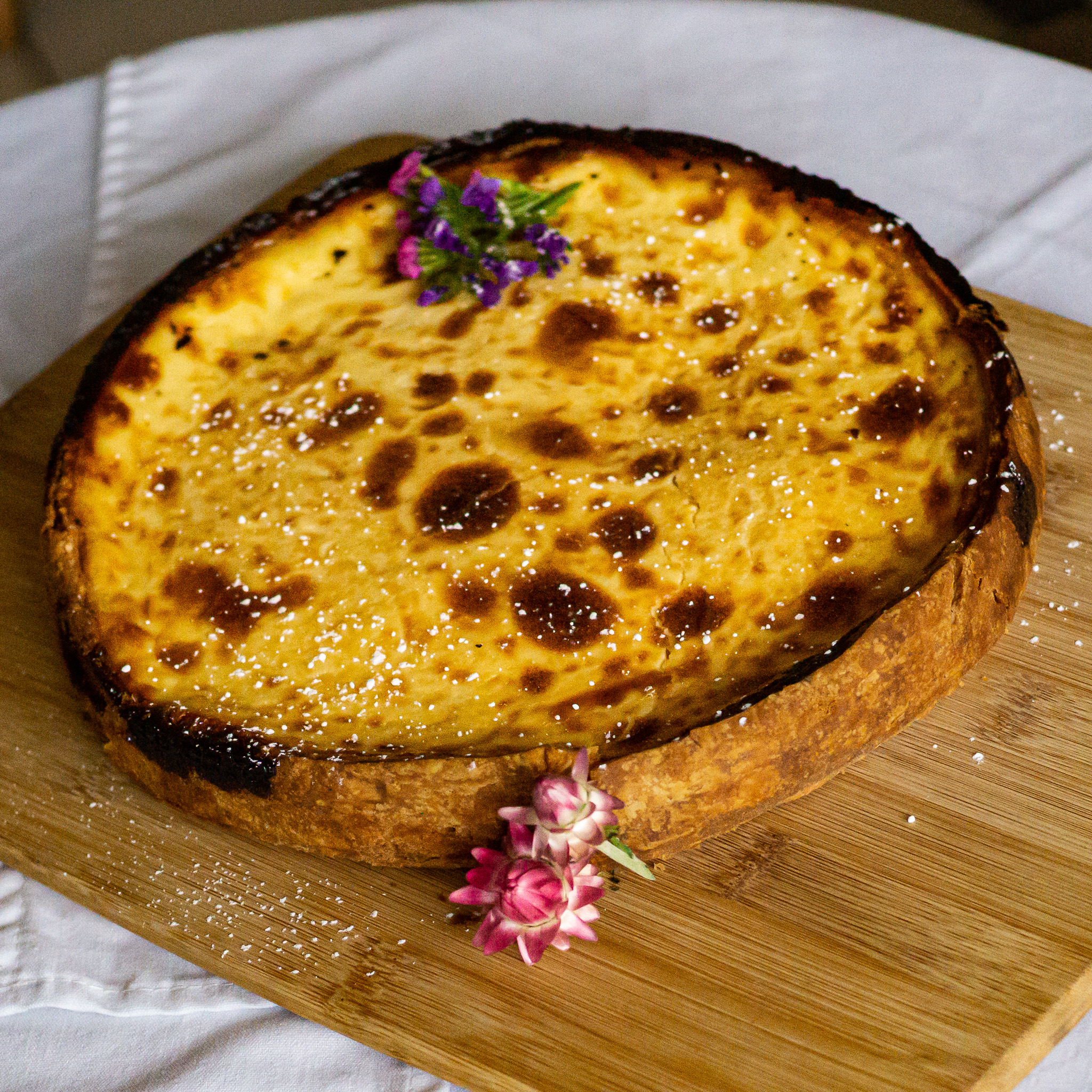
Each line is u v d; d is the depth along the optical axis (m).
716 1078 0.74
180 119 0.99
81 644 0.79
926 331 0.83
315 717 0.78
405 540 0.81
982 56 0.96
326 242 0.88
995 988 0.75
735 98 0.96
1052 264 0.90
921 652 0.77
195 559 0.81
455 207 0.87
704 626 0.78
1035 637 0.81
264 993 0.76
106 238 0.95
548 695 0.77
